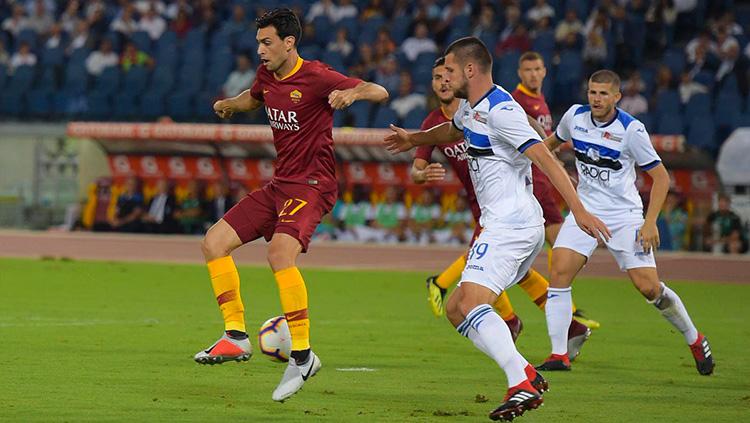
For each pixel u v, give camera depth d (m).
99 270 52.41
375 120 74.00
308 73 22.98
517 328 30.20
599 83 26.50
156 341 30.50
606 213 27.05
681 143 64.94
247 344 23.08
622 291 47.16
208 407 21.23
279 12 23.03
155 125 74.06
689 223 65.88
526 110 33.12
